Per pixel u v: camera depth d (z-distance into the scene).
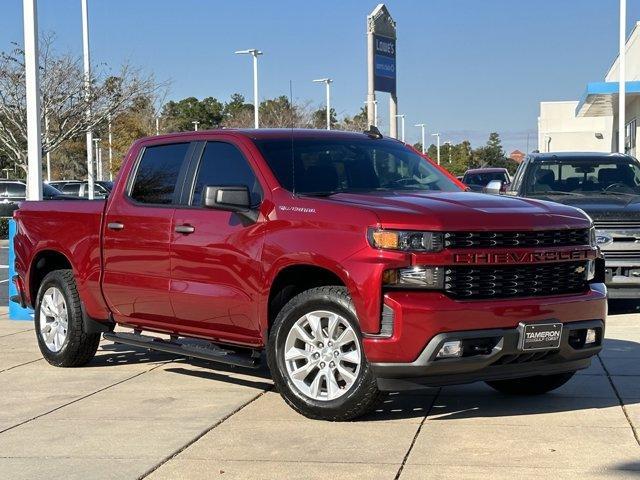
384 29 26.39
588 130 63.34
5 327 11.50
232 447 5.99
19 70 28.81
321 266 6.42
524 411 6.86
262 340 7.07
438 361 6.07
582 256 6.71
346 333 6.38
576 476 5.26
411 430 6.31
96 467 5.64
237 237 7.05
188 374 8.45
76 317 8.68
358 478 5.31
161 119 51.97
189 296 7.43
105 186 40.03
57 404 7.32
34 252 9.05
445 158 94.00
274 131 7.63
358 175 7.41
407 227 6.14
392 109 27.30
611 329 10.48
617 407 6.89
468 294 6.22
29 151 13.07
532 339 6.30
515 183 13.64
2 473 5.57
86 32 30.53
